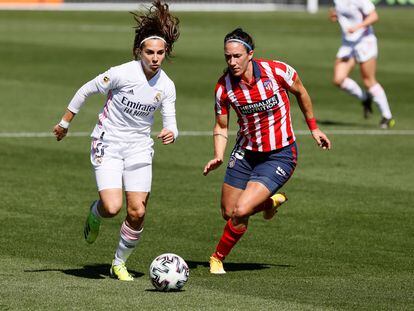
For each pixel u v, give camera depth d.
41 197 35.06
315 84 68.56
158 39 23.81
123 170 24.56
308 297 22.28
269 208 27.83
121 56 81.31
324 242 29.55
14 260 26.44
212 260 25.84
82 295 21.84
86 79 67.94
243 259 27.45
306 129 51.34
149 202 34.62
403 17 133.38
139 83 24.02
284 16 133.88
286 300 21.81
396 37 104.00
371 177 39.44
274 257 27.72
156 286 22.55
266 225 31.70
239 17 130.62
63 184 37.41
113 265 24.75
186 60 80.00
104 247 28.50
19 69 72.56
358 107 59.25
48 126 50.38
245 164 26.27
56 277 24.39
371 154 44.47
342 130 51.16
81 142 46.31
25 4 143.62
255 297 22.08
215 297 21.94
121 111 24.22
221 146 26.23
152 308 20.59
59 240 29.14
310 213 33.34
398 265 26.72
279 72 25.52
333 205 34.53
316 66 78.19
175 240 29.59
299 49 90.12
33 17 123.19
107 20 119.69
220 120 26.19
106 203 24.14
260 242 29.52
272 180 25.72
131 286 23.30
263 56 84.19
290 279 24.89
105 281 24.06
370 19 52.25
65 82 66.25
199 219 32.28
